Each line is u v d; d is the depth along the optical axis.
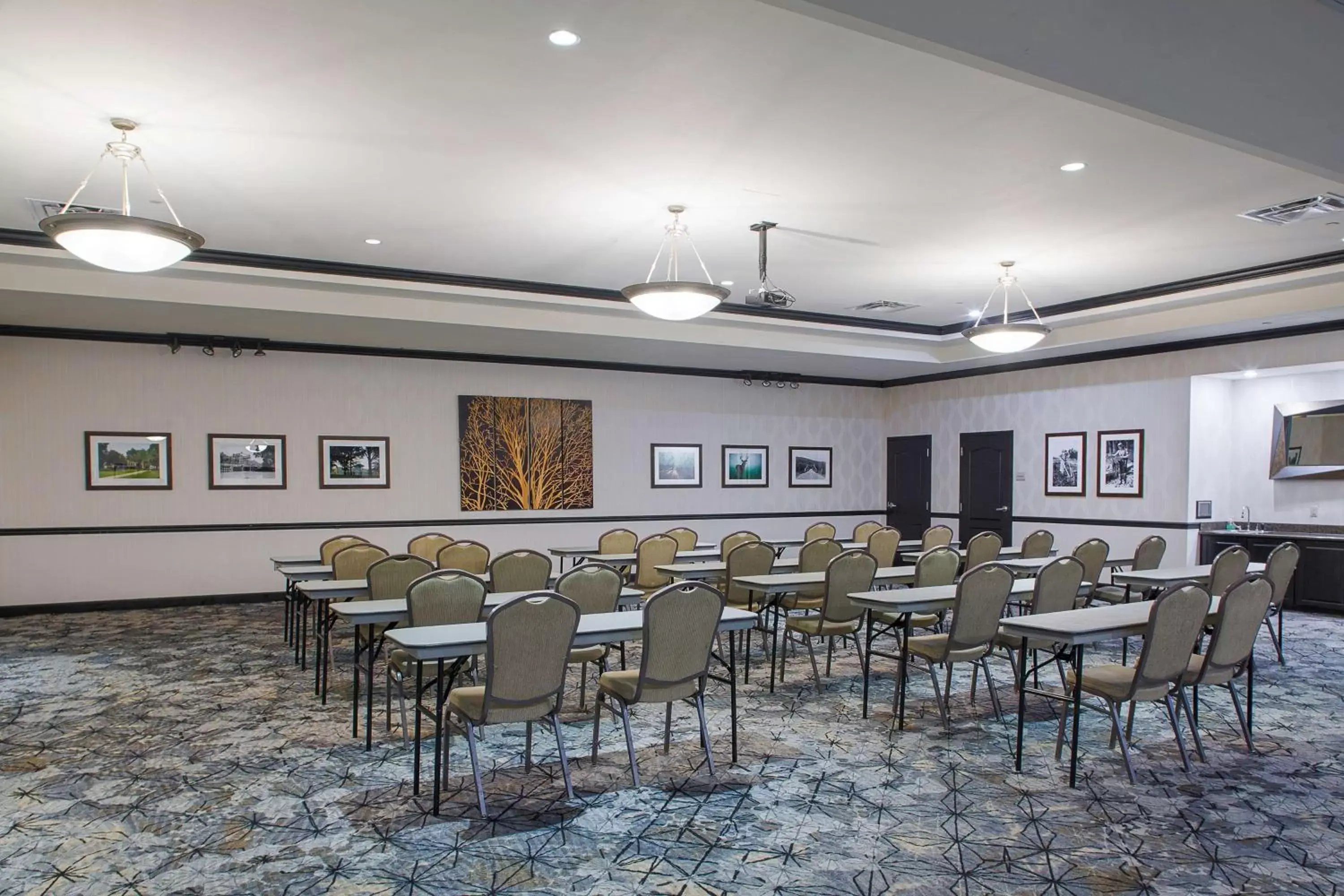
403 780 3.82
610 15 3.19
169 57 3.48
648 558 7.33
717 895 2.79
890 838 3.23
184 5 3.09
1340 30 2.68
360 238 6.25
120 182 4.98
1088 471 10.37
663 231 6.07
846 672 5.93
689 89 3.81
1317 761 4.10
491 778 3.84
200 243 4.44
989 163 4.71
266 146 4.44
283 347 9.26
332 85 3.75
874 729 4.60
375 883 2.86
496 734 4.48
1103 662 6.23
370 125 4.19
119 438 8.67
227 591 9.09
